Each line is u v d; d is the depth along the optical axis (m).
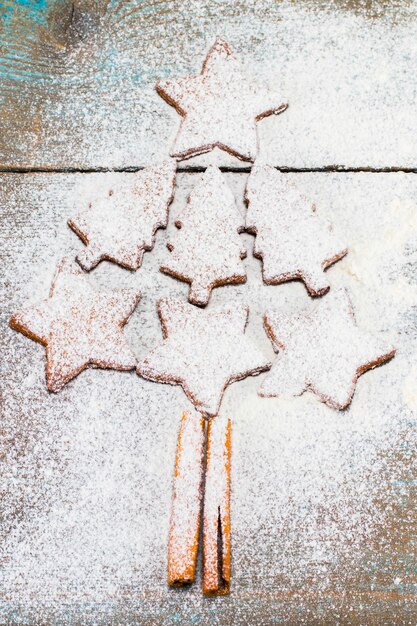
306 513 0.38
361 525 0.38
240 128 0.45
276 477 0.39
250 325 0.41
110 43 0.48
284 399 0.40
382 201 0.44
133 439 0.40
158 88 0.46
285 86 0.46
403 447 0.39
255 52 0.47
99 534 0.38
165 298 0.42
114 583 0.37
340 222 0.43
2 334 0.41
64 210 0.44
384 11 0.48
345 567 0.38
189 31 0.48
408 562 0.38
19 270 0.43
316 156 0.45
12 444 0.39
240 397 0.40
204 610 0.37
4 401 0.40
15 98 0.46
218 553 0.37
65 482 0.39
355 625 0.37
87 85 0.47
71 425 0.40
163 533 0.38
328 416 0.40
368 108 0.46
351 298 0.42
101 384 0.40
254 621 0.37
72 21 0.48
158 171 0.44
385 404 0.40
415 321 0.42
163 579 0.37
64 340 0.41
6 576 0.37
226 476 0.38
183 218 0.43
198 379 0.40
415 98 0.46
